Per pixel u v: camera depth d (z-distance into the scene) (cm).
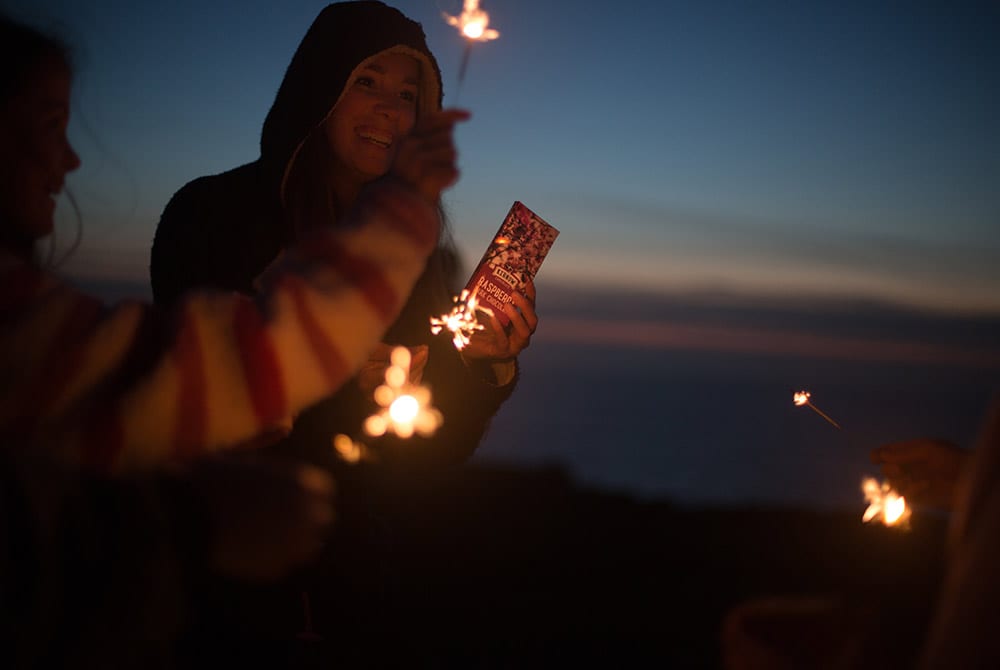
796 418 11256
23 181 133
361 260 141
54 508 117
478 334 261
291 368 135
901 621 139
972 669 111
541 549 599
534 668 410
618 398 16600
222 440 133
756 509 745
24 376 120
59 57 138
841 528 681
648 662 424
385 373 239
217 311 136
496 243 257
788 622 146
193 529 117
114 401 125
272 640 201
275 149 247
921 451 191
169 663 129
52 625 115
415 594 246
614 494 775
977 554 115
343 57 241
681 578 554
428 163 151
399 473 253
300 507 118
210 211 244
